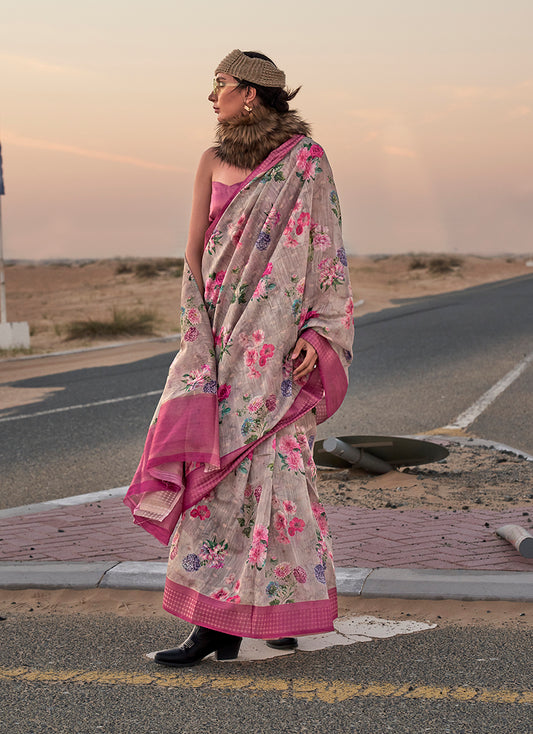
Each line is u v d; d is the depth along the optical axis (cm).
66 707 285
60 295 4366
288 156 309
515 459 634
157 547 445
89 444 763
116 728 270
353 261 7344
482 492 543
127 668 317
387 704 281
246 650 331
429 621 352
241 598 296
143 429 824
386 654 322
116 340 1864
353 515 495
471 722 267
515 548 419
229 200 310
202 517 305
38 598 394
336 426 791
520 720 268
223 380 307
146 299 3431
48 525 495
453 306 2297
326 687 295
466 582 375
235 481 302
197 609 301
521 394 935
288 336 306
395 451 593
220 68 311
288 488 301
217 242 312
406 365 1189
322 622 299
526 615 353
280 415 303
